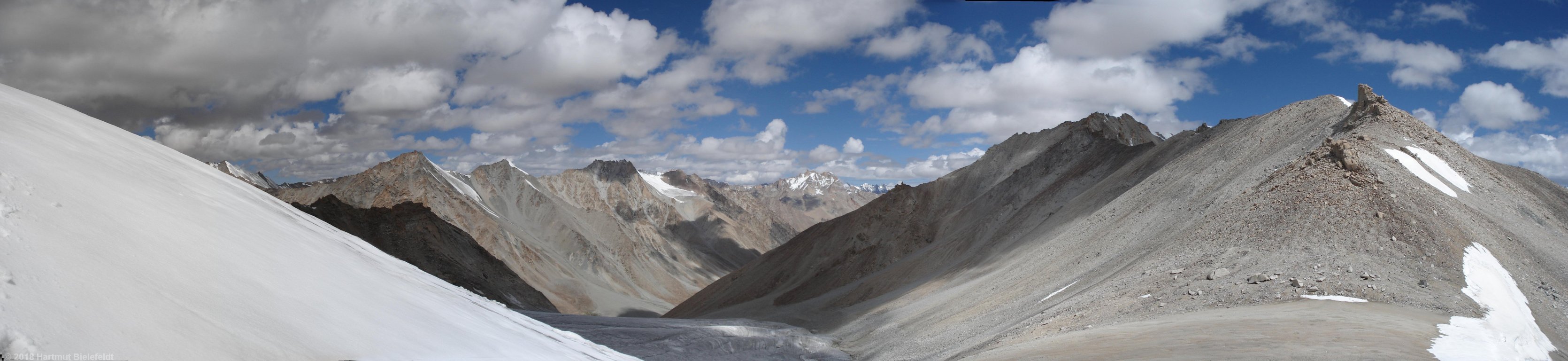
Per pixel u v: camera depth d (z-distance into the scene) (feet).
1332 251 128.67
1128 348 91.09
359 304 60.59
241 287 48.42
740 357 222.89
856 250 418.31
